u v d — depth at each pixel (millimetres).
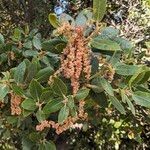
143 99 1621
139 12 3479
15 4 3643
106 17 3551
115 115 2863
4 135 2166
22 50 2143
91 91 1791
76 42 1513
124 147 3736
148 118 2842
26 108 1635
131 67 1614
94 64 1677
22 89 1691
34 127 2127
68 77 1573
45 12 3564
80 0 3639
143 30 3436
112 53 1655
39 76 1726
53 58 1937
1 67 2281
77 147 3590
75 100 1644
